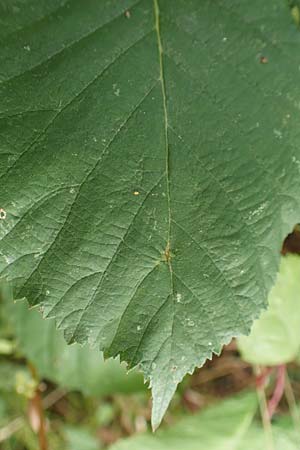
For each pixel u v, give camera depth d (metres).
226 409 0.27
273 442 0.26
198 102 0.19
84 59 0.19
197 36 0.20
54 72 0.19
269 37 0.20
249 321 0.19
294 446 0.26
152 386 0.19
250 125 0.20
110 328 0.19
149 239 0.19
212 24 0.20
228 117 0.20
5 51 0.19
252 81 0.20
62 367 0.27
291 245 0.26
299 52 0.20
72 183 0.19
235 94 0.20
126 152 0.19
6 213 0.18
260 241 0.20
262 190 0.20
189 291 0.19
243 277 0.19
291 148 0.20
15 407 0.31
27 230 0.19
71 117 0.19
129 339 0.19
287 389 0.28
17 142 0.19
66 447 0.32
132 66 0.19
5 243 0.18
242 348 0.26
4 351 0.29
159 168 0.19
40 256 0.19
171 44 0.20
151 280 0.19
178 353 0.19
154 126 0.19
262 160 0.20
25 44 0.19
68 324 0.19
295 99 0.20
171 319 0.19
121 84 0.19
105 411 0.32
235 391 0.32
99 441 0.32
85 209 0.19
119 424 0.32
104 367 0.27
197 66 0.20
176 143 0.19
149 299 0.19
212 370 0.32
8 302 0.27
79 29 0.19
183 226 0.19
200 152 0.19
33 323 0.27
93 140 0.19
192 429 0.27
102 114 0.19
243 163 0.20
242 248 0.19
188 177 0.19
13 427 0.31
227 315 0.19
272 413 0.27
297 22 0.20
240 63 0.20
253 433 0.26
